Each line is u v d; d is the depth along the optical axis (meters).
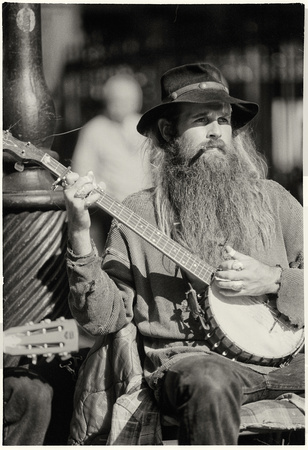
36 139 4.96
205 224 4.67
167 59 7.70
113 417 4.41
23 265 4.91
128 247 4.70
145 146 5.11
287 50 7.73
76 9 7.62
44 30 7.64
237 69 7.77
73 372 5.07
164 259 4.63
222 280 4.45
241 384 4.15
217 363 4.12
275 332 4.50
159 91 7.67
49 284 4.93
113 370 4.61
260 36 7.72
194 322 4.52
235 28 7.72
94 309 4.41
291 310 4.52
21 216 4.92
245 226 4.71
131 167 6.59
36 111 4.94
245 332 4.45
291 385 4.46
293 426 4.32
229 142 4.85
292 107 7.77
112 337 4.65
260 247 4.74
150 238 4.54
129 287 4.66
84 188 4.30
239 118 5.15
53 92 7.65
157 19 7.65
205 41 7.71
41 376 4.82
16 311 4.88
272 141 7.69
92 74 7.70
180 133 4.83
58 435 5.04
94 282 4.38
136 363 4.57
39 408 4.62
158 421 4.39
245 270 4.46
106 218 6.03
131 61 7.68
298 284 4.54
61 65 7.70
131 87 6.78
